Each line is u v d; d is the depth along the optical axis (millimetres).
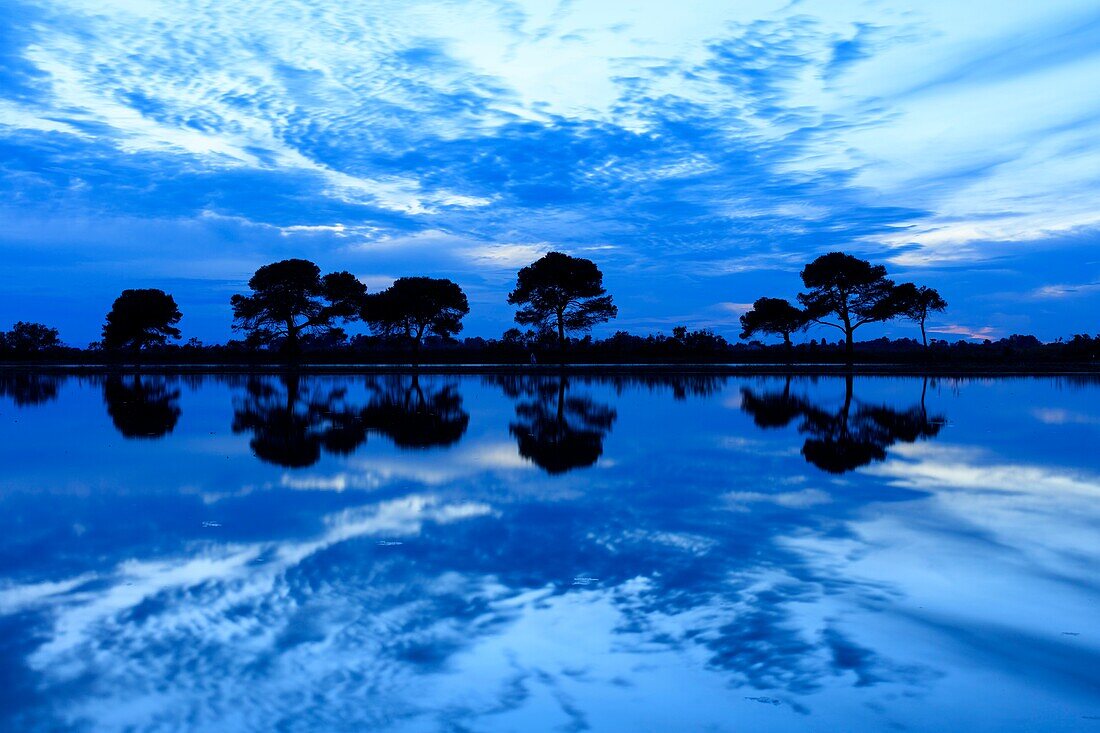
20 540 8234
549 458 14172
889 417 21781
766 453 14852
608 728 4434
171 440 16656
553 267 65875
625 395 30641
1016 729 4465
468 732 4375
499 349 77062
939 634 5789
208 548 7926
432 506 10008
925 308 69875
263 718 4504
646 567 7355
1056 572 7250
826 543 8234
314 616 6039
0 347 84750
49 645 5465
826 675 5117
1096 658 5406
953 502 10297
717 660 5324
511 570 7246
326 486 11391
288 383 39438
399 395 30656
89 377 45938
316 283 69125
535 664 5230
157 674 5031
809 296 68812
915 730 4453
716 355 76125
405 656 5328
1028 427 19391
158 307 70812
